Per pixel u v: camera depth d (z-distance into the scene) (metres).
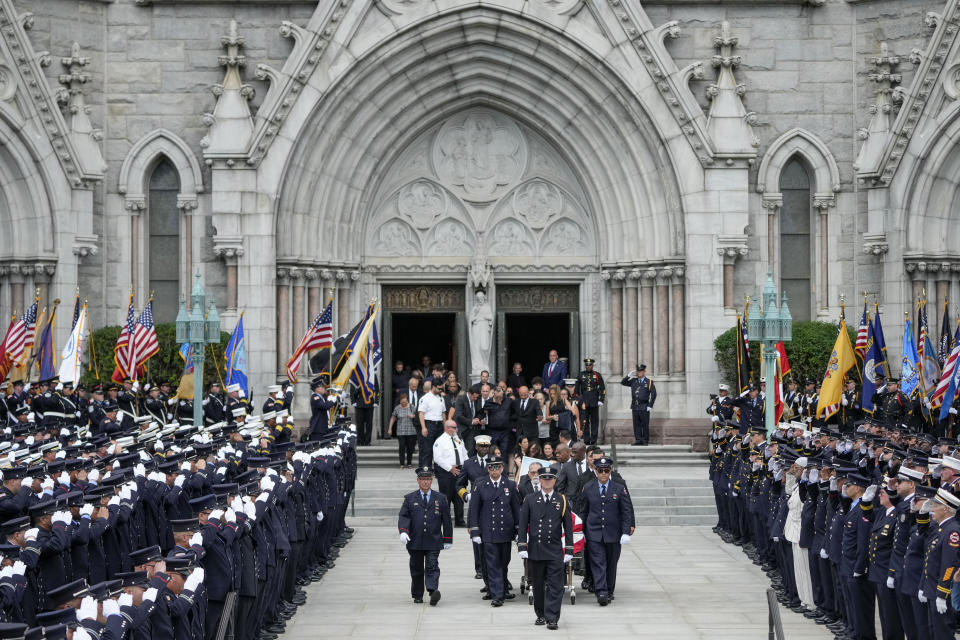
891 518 16.36
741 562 24.39
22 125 33.34
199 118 35.59
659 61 35.03
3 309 34.00
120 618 11.40
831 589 18.78
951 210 34.34
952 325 34.47
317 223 35.66
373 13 35.00
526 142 37.38
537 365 49.88
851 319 36.03
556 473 21.23
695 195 35.22
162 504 18.27
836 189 35.94
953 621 14.75
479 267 36.97
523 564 23.09
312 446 23.75
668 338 35.69
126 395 29.48
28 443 21.33
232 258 34.94
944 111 33.66
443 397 31.39
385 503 29.88
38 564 14.12
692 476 31.28
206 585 15.41
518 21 35.06
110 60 35.56
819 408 28.59
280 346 35.19
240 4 35.53
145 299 35.78
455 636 18.31
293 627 19.00
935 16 33.69
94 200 35.31
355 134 35.78
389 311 37.81
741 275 36.03
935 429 27.91
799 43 36.00
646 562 24.41
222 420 31.75
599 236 36.91
